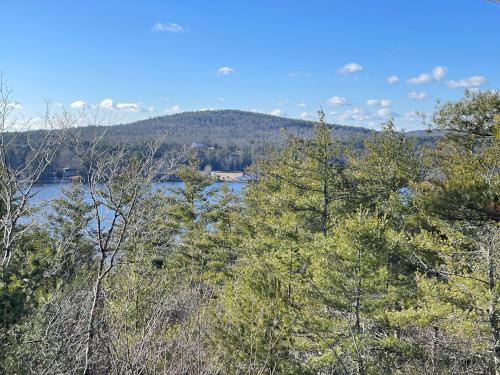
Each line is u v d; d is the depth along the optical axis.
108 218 6.41
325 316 10.98
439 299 10.54
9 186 6.27
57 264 5.98
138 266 7.75
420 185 12.05
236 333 8.31
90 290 6.65
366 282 10.64
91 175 6.27
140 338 6.23
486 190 6.77
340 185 16.91
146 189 6.71
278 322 9.24
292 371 9.45
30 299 5.09
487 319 10.11
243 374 8.04
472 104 9.95
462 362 12.78
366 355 10.77
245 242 18.81
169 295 7.86
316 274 11.38
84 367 5.62
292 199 17.22
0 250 5.92
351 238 10.91
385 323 11.16
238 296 9.15
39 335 5.21
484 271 10.70
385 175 17.03
